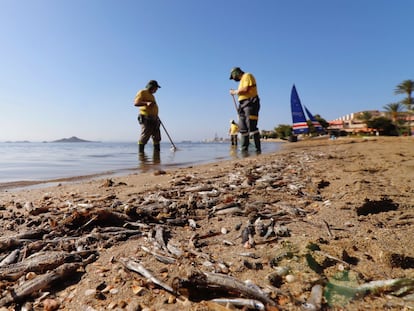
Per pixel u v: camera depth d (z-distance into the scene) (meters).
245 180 3.68
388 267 1.36
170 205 2.54
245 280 1.29
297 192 3.01
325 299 1.12
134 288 1.27
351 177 3.71
